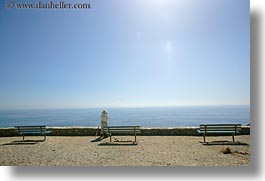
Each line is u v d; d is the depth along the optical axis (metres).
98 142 9.10
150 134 10.52
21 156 7.20
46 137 10.36
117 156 7.07
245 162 6.43
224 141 8.90
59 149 7.98
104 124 10.53
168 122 76.38
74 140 9.55
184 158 6.77
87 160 6.74
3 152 7.66
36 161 6.73
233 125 8.77
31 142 9.19
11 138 10.18
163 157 6.91
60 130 10.80
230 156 6.91
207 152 7.36
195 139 9.42
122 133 9.88
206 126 8.84
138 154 7.24
